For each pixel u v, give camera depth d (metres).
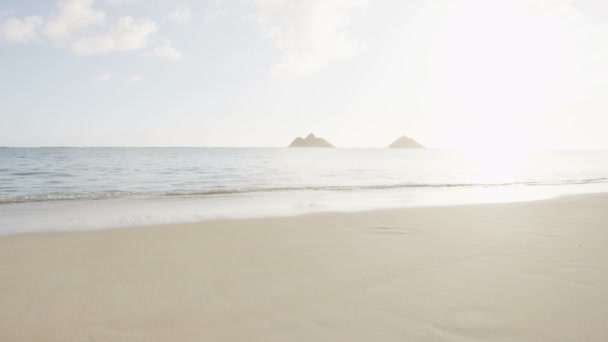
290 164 40.00
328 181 19.89
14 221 7.45
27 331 2.58
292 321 2.71
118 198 12.09
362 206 9.89
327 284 3.54
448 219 7.59
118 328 2.62
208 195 13.10
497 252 4.75
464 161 55.81
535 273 3.82
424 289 3.36
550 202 10.62
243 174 24.73
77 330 2.59
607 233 6.04
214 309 2.94
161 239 5.68
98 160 43.28
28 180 19.00
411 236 5.89
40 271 3.97
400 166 38.31
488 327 2.57
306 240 5.60
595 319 2.70
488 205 9.98
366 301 3.08
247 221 7.39
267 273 3.90
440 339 2.40
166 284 3.56
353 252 4.82
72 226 6.83
